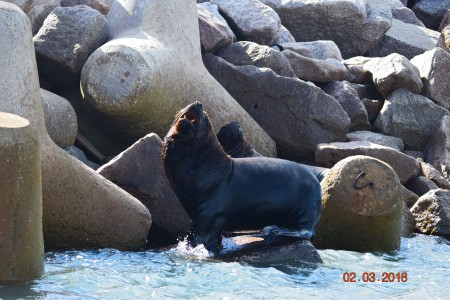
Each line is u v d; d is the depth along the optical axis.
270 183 35.75
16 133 27.16
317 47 59.53
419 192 48.72
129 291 28.45
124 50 43.03
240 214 35.78
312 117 50.69
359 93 56.06
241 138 42.34
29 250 28.28
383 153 48.66
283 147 51.44
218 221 35.28
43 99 42.12
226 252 34.91
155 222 38.31
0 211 27.22
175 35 47.53
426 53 58.34
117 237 35.72
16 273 28.17
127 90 42.84
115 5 48.84
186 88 46.66
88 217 35.12
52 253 34.19
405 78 54.47
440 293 30.80
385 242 38.72
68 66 44.69
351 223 38.34
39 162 28.16
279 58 53.31
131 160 38.03
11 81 34.25
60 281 28.95
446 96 56.47
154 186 38.25
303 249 34.66
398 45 66.56
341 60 60.03
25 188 27.52
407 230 43.25
